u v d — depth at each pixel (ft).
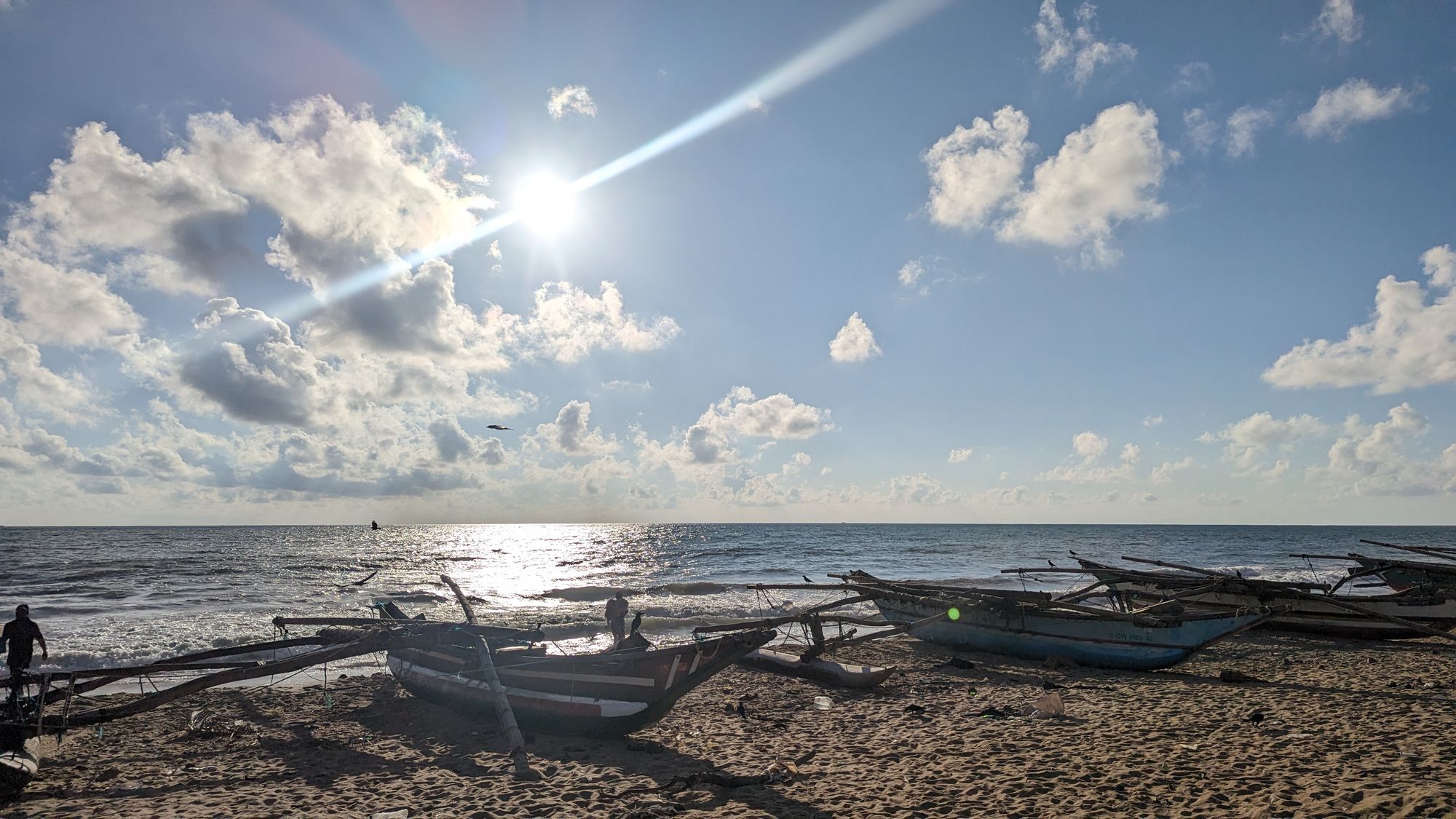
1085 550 281.74
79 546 285.64
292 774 33.76
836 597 121.90
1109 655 58.49
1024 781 28.81
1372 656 63.57
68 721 34.58
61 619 90.89
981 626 66.49
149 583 143.54
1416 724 36.37
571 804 28.55
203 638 75.20
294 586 141.69
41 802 29.48
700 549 306.55
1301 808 23.84
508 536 510.17
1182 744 33.96
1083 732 37.37
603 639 78.43
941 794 28.02
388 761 35.78
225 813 28.04
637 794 29.84
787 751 36.09
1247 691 48.14
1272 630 78.33
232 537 419.13
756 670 57.88
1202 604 72.28
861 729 40.45
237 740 39.88
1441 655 64.03
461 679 45.34
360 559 229.66
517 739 34.50
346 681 55.67
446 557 248.52
